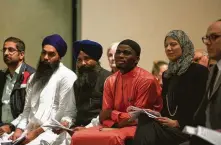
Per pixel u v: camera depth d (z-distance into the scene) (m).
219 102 4.03
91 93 5.46
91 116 5.43
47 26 7.75
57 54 5.80
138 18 7.95
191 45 4.92
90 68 5.51
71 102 5.57
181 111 4.76
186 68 4.83
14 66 6.23
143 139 4.40
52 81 5.71
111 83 5.05
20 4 7.66
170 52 4.91
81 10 7.78
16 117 6.13
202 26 8.24
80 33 7.78
